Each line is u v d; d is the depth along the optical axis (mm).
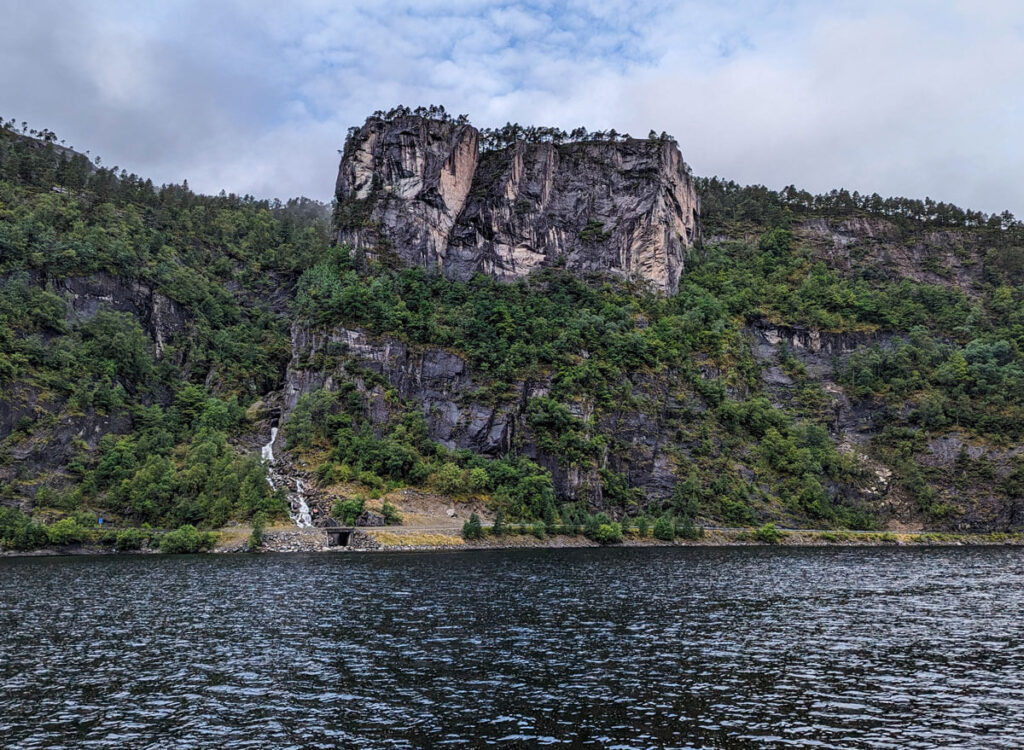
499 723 33625
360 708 35594
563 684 39594
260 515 120875
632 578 83375
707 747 30859
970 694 38219
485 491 144875
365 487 137875
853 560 110250
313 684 39438
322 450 149375
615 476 158750
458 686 39188
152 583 76062
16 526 110188
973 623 57594
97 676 40875
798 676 41469
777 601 67750
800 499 165750
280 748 30672
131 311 188750
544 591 72125
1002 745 31078
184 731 32562
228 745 31000
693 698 37344
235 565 92625
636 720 34062
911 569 97875
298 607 61906
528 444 159250
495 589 72938
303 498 132375
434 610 60812
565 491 152875
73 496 122500
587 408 165250
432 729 32844
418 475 142750
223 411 162000
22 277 164125
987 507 171875
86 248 183625
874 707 36062
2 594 68875
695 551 122875
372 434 151375
